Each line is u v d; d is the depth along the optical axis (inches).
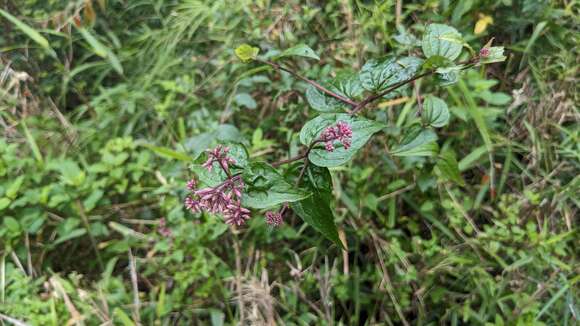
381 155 34.0
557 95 35.6
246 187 19.7
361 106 23.2
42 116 38.8
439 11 37.8
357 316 31.8
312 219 21.0
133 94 39.5
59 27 41.2
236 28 39.9
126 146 35.8
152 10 44.8
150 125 39.7
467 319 31.3
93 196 33.3
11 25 41.3
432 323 31.9
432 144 24.3
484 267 32.3
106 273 32.2
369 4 38.9
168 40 41.2
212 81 39.1
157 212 35.9
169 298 31.5
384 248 32.8
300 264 32.5
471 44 37.0
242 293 32.0
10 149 34.7
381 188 34.7
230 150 21.0
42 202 33.2
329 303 31.6
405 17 38.6
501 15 38.3
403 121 35.3
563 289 29.9
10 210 33.9
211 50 41.4
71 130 38.1
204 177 20.6
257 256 33.1
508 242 32.4
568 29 38.0
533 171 35.1
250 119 37.8
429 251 32.0
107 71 41.8
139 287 33.6
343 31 37.8
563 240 32.5
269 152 35.9
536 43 37.9
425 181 32.4
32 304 29.9
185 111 38.9
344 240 32.9
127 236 34.0
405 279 31.4
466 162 34.0
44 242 34.6
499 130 36.9
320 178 21.1
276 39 37.8
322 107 23.9
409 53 33.4
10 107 37.9
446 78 22.3
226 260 33.9
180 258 31.6
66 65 41.2
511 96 37.9
